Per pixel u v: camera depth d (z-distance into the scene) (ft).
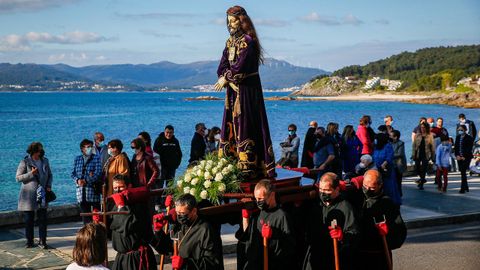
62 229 39.42
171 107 359.46
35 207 34.22
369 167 41.45
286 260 22.03
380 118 238.48
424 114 273.33
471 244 37.14
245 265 22.75
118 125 186.19
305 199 26.23
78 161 36.50
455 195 52.95
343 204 22.06
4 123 196.03
